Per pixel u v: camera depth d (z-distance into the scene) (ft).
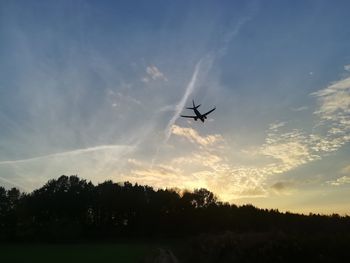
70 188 395.96
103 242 308.60
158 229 368.89
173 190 389.39
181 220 366.22
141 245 262.06
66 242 307.99
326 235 80.28
